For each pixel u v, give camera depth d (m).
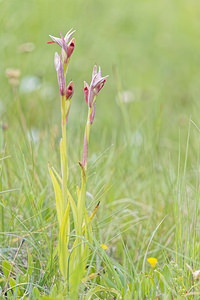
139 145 3.69
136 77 6.86
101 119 5.17
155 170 3.34
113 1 9.00
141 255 2.34
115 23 8.20
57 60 1.78
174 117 5.09
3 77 4.72
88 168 2.79
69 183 2.69
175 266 2.01
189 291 1.90
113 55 6.97
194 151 3.60
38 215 2.44
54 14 6.46
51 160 3.02
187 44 8.27
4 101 4.39
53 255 2.00
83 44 6.83
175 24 8.99
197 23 9.14
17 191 2.76
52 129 3.30
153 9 9.41
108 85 6.33
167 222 2.70
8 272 2.05
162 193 3.05
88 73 6.28
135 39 8.06
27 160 2.95
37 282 2.07
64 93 1.80
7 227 2.34
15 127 3.78
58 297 1.79
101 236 2.49
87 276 1.98
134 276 2.09
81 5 7.26
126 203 2.93
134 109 4.98
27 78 4.75
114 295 1.97
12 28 5.46
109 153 3.47
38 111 4.30
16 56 5.05
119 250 2.53
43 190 2.60
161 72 7.20
